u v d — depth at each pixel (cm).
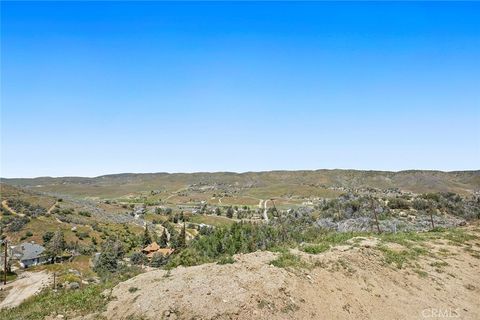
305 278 1644
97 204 18638
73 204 16362
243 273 1600
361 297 1625
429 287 1866
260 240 6347
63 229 11631
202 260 2375
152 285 1550
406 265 2067
